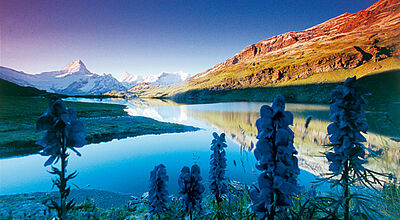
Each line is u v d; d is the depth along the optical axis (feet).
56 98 6.40
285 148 5.21
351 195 7.07
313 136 47.29
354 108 7.27
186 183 12.01
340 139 7.70
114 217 23.03
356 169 7.24
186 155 101.04
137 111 412.57
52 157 6.50
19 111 315.37
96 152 122.42
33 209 24.62
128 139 165.89
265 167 5.77
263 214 5.88
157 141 151.84
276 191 5.58
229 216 10.09
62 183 6.46
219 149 13.61
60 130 6.52
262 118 5.71
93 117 291.38
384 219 6.91
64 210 6.42
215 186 13.16
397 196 7.40
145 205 31.01
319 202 6.79
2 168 91.56
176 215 13.48
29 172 84.48
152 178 14.43
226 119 274.98
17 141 138.10
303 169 30.07
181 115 354.13
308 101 568.82
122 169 85.56
